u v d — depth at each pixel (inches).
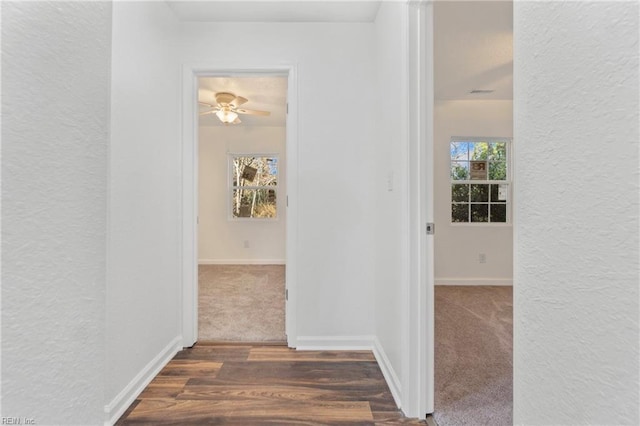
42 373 17.2
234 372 71.9
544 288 22.8
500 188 162.9
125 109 60.6
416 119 58.1
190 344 84.4
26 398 16.3
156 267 72.3
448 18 86.4
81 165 20.0
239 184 214.2
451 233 157.9
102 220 22.4
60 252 18.4
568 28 20.7
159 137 74.1
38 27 16.6
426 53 58.2
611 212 17.8
